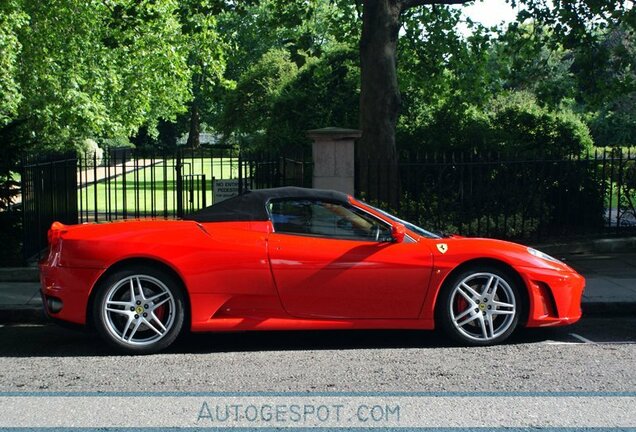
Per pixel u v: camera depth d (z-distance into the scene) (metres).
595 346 7.38
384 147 14.66
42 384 6.00
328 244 7.24
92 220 17.89
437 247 7.33
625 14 15.87
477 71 19.30
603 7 16.50
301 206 7.38
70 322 7.05
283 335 7.92
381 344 7.48
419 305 7.27
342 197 7.43
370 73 14.78
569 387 5.86
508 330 7.38
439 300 7.34
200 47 28.16
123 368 6.51
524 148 16.08
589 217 15.23
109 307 7.01
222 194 13.21
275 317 7.20
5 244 12.16
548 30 18.00
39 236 11.77
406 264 7.23
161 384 5.98
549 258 7.62
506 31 18.67
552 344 7.46
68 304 7.01
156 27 29.28
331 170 12.52
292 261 7.14
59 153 13.74
